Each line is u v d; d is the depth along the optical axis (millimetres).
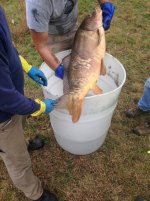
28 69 2496
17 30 4598
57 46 3078
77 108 2338
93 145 2951
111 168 2971
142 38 4438
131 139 3199
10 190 2871
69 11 2773
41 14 2436
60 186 2867
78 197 2783
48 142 3219
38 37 2549
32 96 3725
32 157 3102
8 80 1821
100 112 2520
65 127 2678
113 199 2746
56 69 2586
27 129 3332
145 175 2896
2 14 1791
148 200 2729
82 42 2504
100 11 2520
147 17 4812
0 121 2059
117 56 4168
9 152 2258
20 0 5203
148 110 3309
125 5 5066
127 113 3387
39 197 2686
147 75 3871
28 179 2482
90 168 2984
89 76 2424
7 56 1847
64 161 3055
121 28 4625
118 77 2738
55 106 2266
